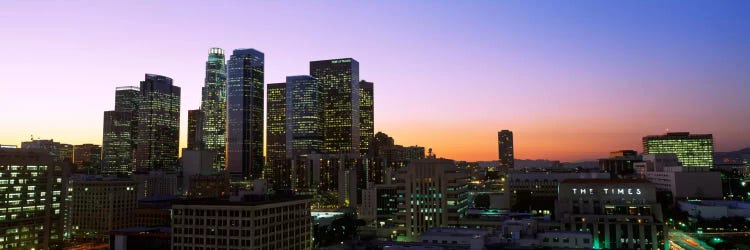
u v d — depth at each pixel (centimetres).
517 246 17012
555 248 16712
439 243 18488
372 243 18300
